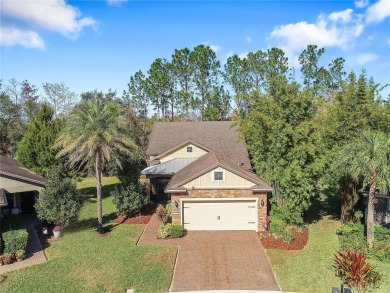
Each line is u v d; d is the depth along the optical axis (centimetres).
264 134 2472
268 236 2252
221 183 2381
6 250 1939
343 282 1675
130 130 4806
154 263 1883
